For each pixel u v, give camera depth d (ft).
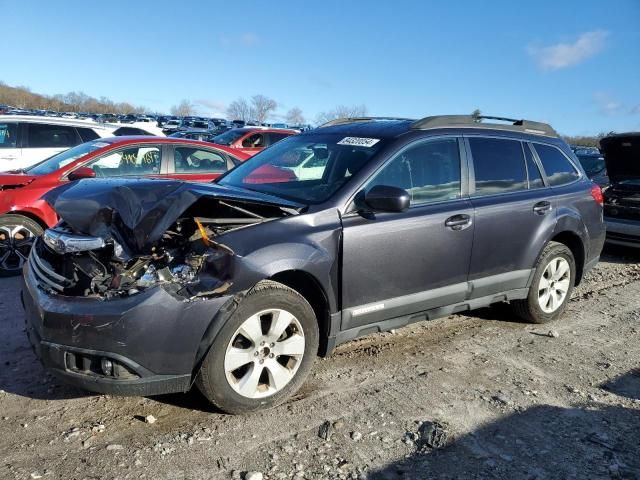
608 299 21.22
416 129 14.76
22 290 12.14
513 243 16.02
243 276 10.99
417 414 12.00
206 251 11.03
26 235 21.44
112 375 10.28
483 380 13.78
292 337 11.98
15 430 10.81
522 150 17.08
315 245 12.06
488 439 11.16
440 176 14.79
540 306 17.49
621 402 12.92
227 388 11.19
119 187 11.60
